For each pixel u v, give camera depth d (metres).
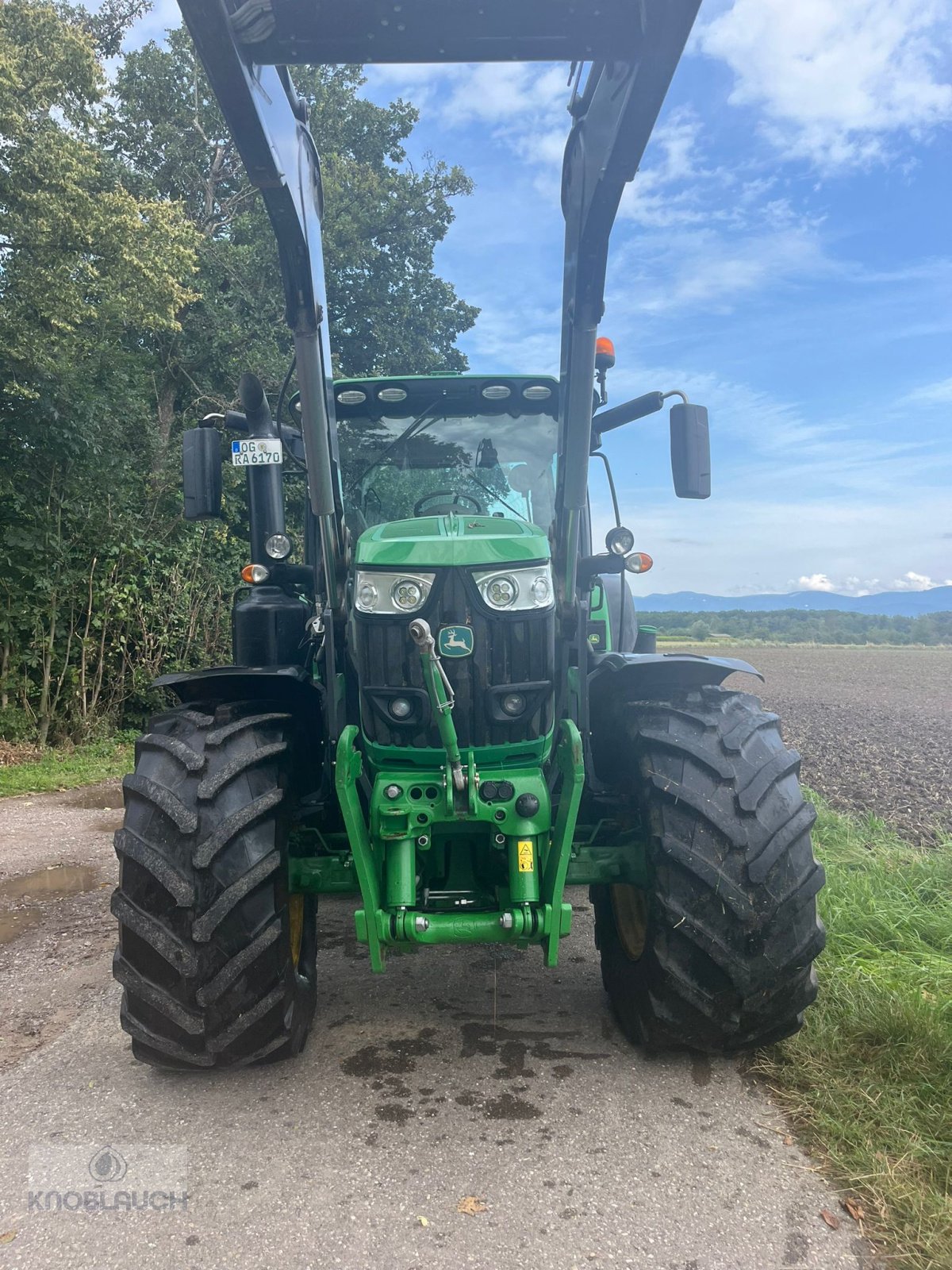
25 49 10.23
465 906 2.71
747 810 2.60
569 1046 2.97
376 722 2.80
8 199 9.98
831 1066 2.69
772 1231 2.03
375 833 2.67
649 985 2.71
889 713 16.50
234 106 2.13
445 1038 3.04
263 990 2.60
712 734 2.75
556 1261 1.95
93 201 10.36
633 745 2.90
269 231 15.89
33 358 9.23
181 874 2.53
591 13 2.06
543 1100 2.62
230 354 15.39
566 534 3.09
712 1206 2.12
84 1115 2.58
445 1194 2.19
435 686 2.55
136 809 2.66
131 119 17.28
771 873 2.56
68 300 9.99
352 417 4.09
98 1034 3.12
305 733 3.19
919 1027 2.76
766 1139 2.40
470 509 4.02
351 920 4.43
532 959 3.81
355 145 19.48
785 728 13.72
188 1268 1.95
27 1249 2.01
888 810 6.87
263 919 2.59
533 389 4.00
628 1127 2.46
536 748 2.82
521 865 2.62
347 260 17.56
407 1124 2.50
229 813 2.57
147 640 10.64
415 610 2.74
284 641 3.96
